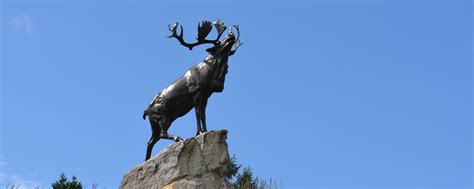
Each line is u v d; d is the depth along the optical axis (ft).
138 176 78.69
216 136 78.28
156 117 79.36
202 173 77.05
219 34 79.41
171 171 77.10
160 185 77.15
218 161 77.71
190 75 78.69
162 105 79.10
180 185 76.23
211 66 78.23
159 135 80.38
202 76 78.07
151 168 78.23
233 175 127.95
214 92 78.95
